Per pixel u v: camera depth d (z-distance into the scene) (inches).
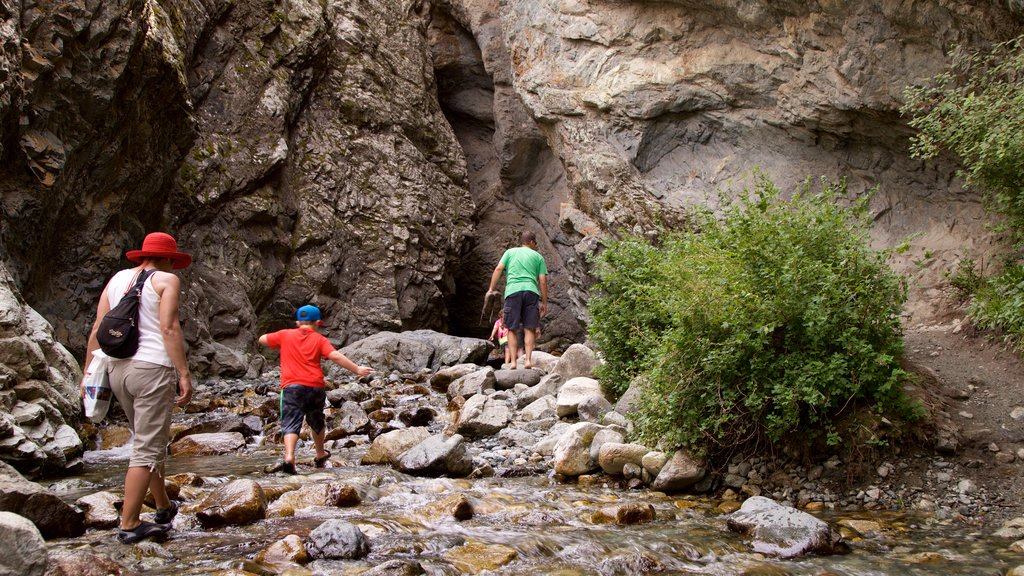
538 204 753.0
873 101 429.1
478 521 183.9
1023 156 253.9
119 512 178.5
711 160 562.3
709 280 228.5
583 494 211.3
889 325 227.3
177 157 516.7
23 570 122.3
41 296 391.9
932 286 362.6
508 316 397.7
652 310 285.3
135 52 422.9
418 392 414.9
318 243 623.5
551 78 627.5
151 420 159.6
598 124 600.1
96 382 159.0
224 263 549.0
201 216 544.1
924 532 180.5
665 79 566.9
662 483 217.8
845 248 232.5
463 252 753.0
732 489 215.9
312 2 669.3
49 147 362.3
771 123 517.0
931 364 264.4
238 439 292.0
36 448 228.2
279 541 154.4
